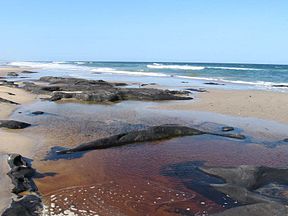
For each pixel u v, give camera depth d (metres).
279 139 15.96
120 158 13.05
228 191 9.91
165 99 27.92
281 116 20.89
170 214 8.77
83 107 23.88
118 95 27.73
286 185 10.11
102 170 11.77
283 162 12.76
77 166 12.09
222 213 8.38
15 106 23.34
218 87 38.31
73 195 9.75
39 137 15.50
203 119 20.05
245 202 9.28
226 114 21.59
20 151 13.34
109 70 78.69
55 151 13.60
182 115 21.19
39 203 9.14
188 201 9.47
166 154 13.58
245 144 15.09
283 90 34.97
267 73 65.19
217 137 16.12
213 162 12.69
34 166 11.93
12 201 8.96
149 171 11.72
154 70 77.69
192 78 53.25
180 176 11.26
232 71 71.06
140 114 21.34
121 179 10.99
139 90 30.73
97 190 10.12
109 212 8.83
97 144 14.20
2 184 9.89
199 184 10.57
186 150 14.12
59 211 8.78
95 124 18.23
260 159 13.09
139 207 9.12
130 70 78.38
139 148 14.31
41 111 21.69
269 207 8.43
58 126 17.69
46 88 31.75
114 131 16.78
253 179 10.39
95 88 32.50
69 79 41.44
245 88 37.25
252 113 21.88
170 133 15.97
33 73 64.62
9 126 16.94
